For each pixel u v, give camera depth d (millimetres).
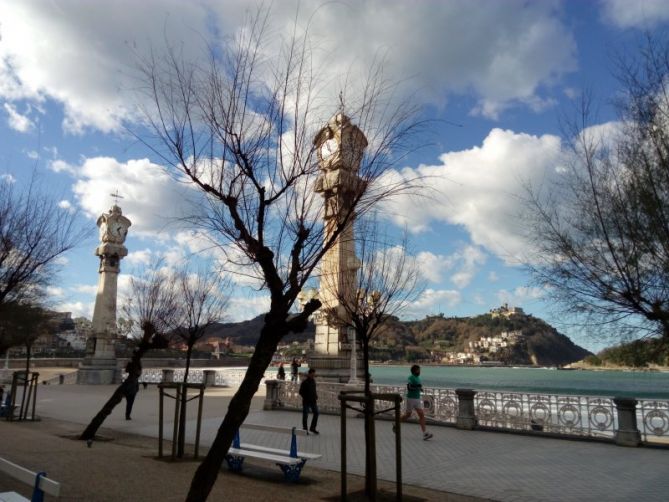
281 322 6164
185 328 19391
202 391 10266
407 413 12898
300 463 8414
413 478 8703
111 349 39625
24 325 21438
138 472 8305
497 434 13312
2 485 7270
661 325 5566
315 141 6754
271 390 19484
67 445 11195
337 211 6910
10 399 17844
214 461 5750
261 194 6340
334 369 22625
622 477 8609
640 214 5598
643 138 5730
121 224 40281
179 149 6422
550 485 8133
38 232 13242
